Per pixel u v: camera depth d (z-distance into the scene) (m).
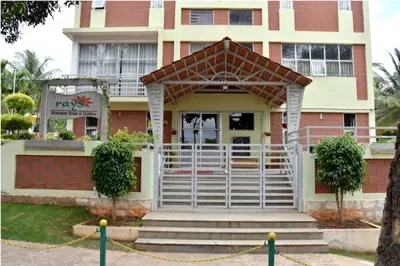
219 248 6.61
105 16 15.00
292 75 9.82
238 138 13.88
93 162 7.80
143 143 8.44
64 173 8.67
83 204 8.54
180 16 14.87
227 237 6.95
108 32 14.41
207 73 11.16
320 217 8.22
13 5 6.18
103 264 4.80
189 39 14.62
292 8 14.98
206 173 10.66
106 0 15.11
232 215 7.88
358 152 7.60
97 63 14.90
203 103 13.82
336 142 7.69
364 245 7.02
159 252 6.59
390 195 2.99
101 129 9.03
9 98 13.95
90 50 14.99
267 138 13.71
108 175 7.45
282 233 6.99
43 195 8.65
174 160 13.39
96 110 9.08
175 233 6.99
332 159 7.54
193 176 8.70
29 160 8.77
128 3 15.09
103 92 9.14
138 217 8.16
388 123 22.42
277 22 14.88
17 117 12.91
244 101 13.82
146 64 14.88
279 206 8.55
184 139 13.89
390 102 21.77
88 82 9.25
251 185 9.31
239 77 10.84
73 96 9.11
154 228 7.17
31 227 7.29
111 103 14.12
